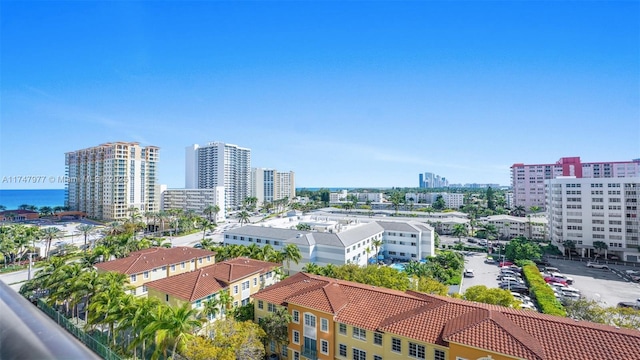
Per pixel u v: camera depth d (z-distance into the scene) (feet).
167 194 639.35
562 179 342.03
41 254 297.94
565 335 89.51
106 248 237.86
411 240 308.60
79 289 142.41
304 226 311.68
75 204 585.22
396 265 280.92
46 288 162.81
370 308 116.98
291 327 126.52
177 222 450.30
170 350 107.76
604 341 85.30
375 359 108.78
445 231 456.86
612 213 317.42
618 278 254.27
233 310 145.38
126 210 512.22
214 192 597.93
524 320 97.60
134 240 265.75
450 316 104.22
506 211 606.14
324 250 254.68
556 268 279.08
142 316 106.83
